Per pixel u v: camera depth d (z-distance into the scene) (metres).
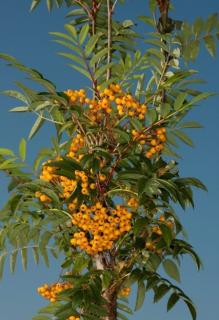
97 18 1.78
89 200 1.57
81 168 1.50
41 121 1.56
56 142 1.55
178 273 1.60
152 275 1.56
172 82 1.55
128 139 1.51
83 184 1.51
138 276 1.55
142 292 1.57
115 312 1.57
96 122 1.54
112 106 1.57
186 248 1.58
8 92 1.52
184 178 1.58
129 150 1.56
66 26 1.45
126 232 1.60
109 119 1.52
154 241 1.60
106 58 1.75
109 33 1.62
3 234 1.62
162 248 1.60
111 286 1.57
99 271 1.50
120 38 1.67
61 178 1.55
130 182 1.58
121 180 1.56
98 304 1.49
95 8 1.72
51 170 1.56
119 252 1.60
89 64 1.50
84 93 1.52
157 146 1.57
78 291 1.46
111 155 1.53
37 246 1.70
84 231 1.58
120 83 1.61
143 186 1.48
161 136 1.54
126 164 1.58
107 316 1.56
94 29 1.71
